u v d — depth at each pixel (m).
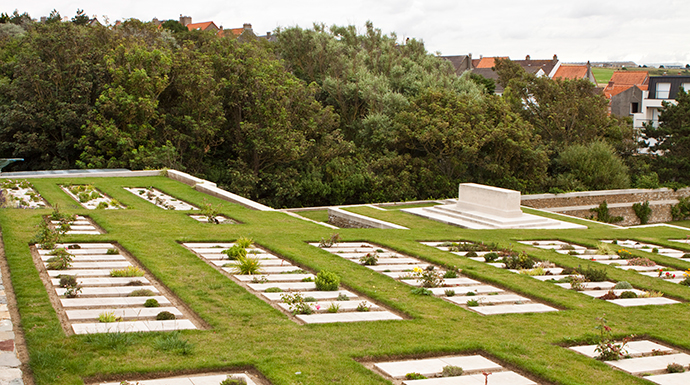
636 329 10.87
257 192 37.28
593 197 39.50
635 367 8.92
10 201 20.66
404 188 38.59
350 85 44.81
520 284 13.89
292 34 49.91
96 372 7.46
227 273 13.38
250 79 37.44
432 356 9.08
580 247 20.41
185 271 12.96
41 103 34.91
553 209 38.31
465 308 11.80
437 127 38.31
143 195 25.27
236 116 38.72
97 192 25.50
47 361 7.61
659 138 47.31
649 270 16.69
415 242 18.73
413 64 48.66
